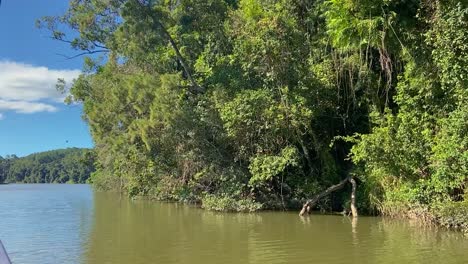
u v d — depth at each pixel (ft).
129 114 92.84
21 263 35.78
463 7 39.99
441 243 38.99
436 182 47.29
